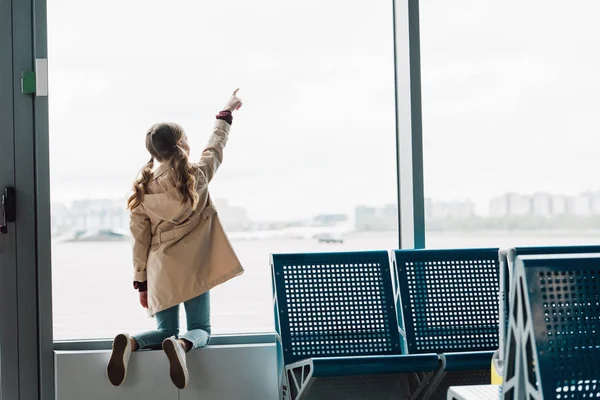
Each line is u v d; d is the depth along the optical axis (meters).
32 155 3.41
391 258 3.42
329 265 3.35
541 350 1.74
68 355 3.28
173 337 3.19
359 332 3.28
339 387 3.20
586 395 1.75
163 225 3.34
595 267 1.79
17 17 3.40
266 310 4.00
